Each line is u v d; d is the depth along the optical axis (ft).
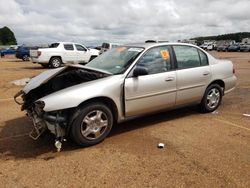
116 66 17.51
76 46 66.59
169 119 20.06
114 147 15.49
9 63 84.12
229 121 19.63
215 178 12.22
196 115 20.98
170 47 19.06
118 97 16.22
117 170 13.00
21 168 13.35
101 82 15.81
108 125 16.07
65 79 17.31
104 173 12.75
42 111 14.48
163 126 18.70
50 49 63.46
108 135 17.21
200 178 12.23
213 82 21.22
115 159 14.07
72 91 14.89
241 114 21.31
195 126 18.63
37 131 15.49
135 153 14.71
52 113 14.53
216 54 132.36
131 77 16.72
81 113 14.90
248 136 16.85
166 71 18.33
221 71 21.49
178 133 17.43
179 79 18.74
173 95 18.61
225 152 14.69
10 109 23.58
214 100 21.58
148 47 18.11
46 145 15.93
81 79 17.16
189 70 19.39
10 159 14.30
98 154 14.66
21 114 22.02
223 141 16.12
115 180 12.17
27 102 16.51
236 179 12.14
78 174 12.71
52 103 14.24
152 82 17.37
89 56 68.28
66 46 65.16
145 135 17.17
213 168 13.05
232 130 17.87
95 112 15.49
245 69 54.54
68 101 14.47
